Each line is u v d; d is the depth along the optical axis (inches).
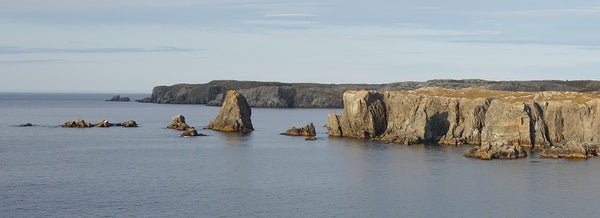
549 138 7317.9
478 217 4033.0
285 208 4261.8
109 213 4111.7
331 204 4372.5
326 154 6870.1
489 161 6200.8
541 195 4596.5
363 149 7332.7
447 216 4057.6
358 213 4136.3
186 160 6427.2
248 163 6210.6
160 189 4859.7
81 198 4534.9
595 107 7214.6
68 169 5821.9
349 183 5093.5
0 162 6279.5
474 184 5004.9
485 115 7751.0
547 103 7485.2
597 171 5526.6
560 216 4042.8
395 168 5802.2
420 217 4040.4
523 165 5900.6
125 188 4889.3
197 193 4717.0
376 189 4852.4
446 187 4904.0
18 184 5044.3
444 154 6786.4
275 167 5930.1
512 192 4702.3
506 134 7283.5
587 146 6697.8
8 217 4015.8
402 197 4576.8
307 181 5196.9
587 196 4552.2
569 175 5339.6
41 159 6510.8
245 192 4758.9
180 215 4069.9
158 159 6505.9
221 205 4340.6
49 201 4439.0
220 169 5826.8
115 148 7514.8
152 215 4067.4
